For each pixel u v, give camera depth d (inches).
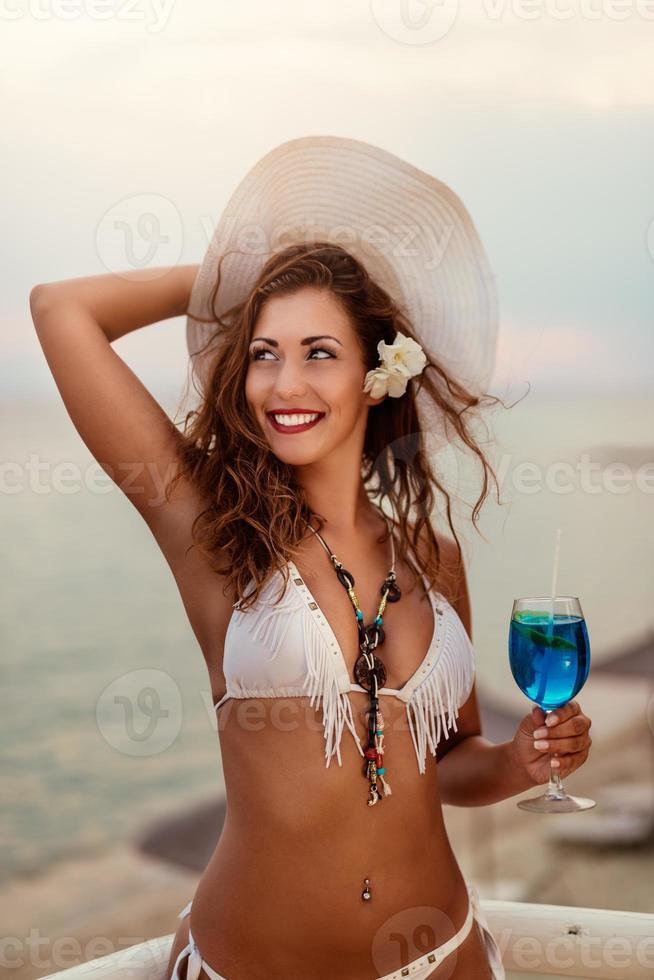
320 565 68.1
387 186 79.0
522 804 68.0
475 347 82.4
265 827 63.8
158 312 78.8
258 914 63.5
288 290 69.6
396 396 70.5
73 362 72.4
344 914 63.2
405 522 77.1
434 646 67.9
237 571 66.5
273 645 63.6
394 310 73.9
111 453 72.8
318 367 68.7
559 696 66.6
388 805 64.7
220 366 72.9
